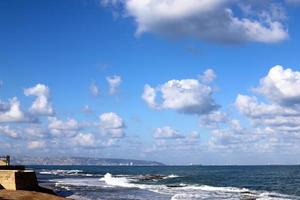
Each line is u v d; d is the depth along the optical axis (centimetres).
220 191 6356
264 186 8056
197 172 16450
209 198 5238
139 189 6556
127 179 9875
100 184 7731
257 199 5191
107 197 5241
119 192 5969
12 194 3812
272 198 5394
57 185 7181
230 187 7556
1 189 4253
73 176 12038
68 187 6738
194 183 8788
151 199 5069
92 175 12962
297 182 9256
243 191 6412
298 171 16575
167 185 7619
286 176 12075
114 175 12975
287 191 6812
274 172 15525
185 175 12706
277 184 8644
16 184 4331
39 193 3934
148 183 8500
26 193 3894
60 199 3722
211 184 8538
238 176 12050
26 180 4488
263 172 15638
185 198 5188
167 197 5331
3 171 4422
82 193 5722
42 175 12719
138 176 11725
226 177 11394
